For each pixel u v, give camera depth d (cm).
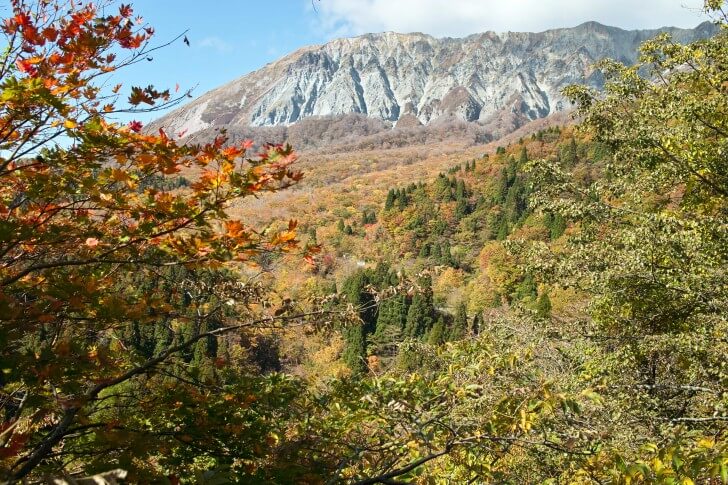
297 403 382
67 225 324
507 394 310
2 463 259
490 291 5234
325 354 3684
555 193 936
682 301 779
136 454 294
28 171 285
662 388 717
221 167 274
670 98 907
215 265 313
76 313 331
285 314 374
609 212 847
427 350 531
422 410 345
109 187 313
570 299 2675
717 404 550
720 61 931
